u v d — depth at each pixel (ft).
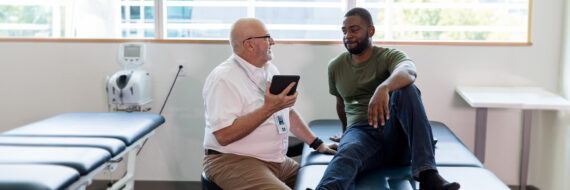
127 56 10.37
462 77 10.75
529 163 11.07
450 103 10.85
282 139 7.36
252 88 7.09
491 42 10.63
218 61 11.01
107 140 7.38
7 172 5.57
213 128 6.66
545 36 10.54
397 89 6.49
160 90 11.18
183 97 11.19
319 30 11.92
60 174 5.64
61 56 11.16
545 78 10.64
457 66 10.73
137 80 10.07
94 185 11.51
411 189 6.07
